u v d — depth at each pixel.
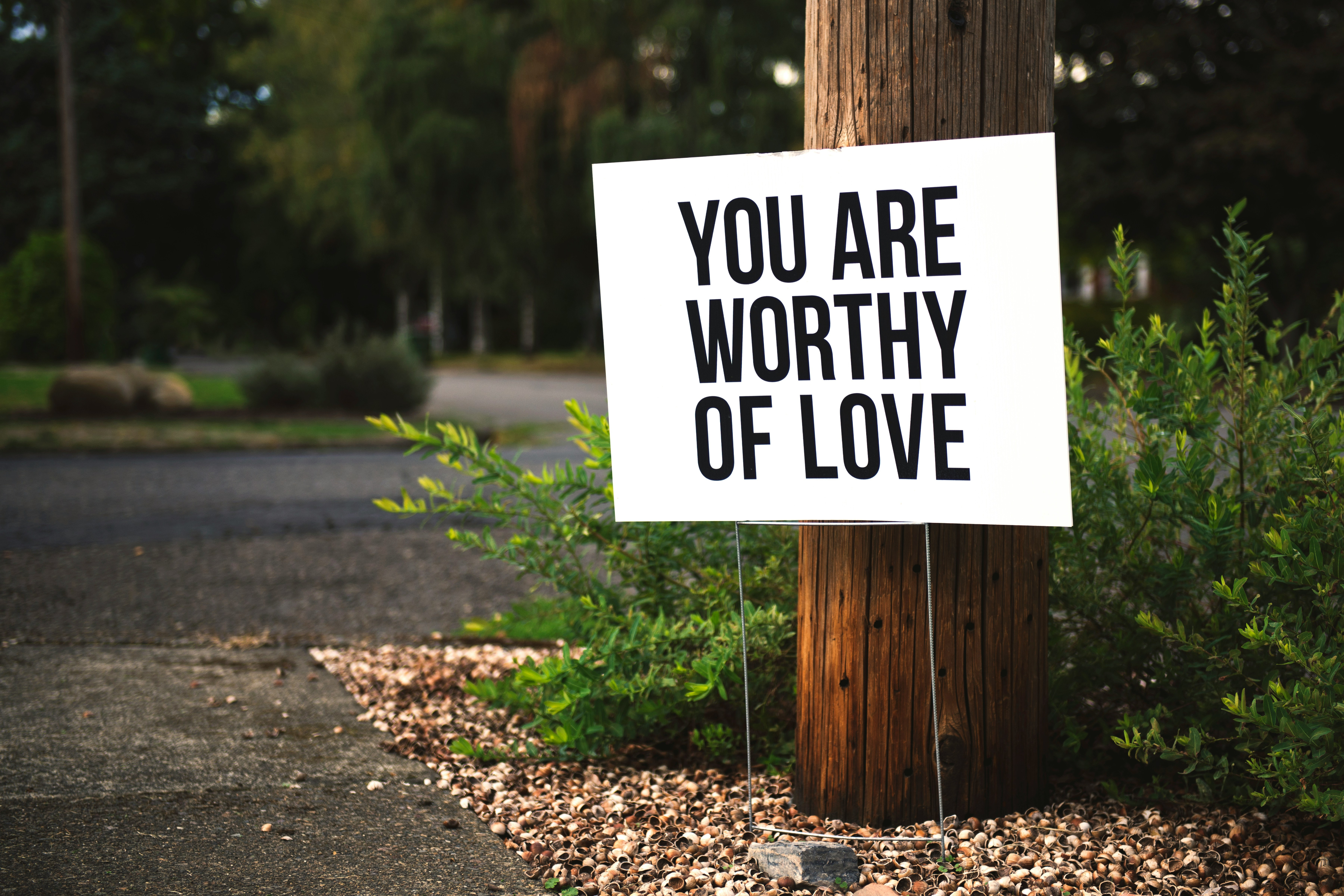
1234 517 3.04
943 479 2.80
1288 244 19.52
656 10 29.16
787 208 2.88
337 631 5.58
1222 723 3.13
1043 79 2.97
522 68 30.12
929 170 2.76
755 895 2.67
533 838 3.05
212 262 53.81
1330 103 16.95
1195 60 18.83
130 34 42.53
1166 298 26.08
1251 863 2.74
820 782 3.11
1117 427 3.61
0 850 2.90
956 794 3.00
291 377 19.09
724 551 3.96
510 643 5.30
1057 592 3.38
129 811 3.19
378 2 32.53
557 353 51.06
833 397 2.87
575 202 31.03
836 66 2.94
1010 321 2.73
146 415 17.92
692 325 2.97
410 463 12.87
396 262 51.56
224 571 6.88
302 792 3.37
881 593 2.97
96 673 4.68
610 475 3.96
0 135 42.66
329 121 44.09
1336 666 2.54
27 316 32.22
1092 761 3.39
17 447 13.53
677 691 3.57
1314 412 3.10
